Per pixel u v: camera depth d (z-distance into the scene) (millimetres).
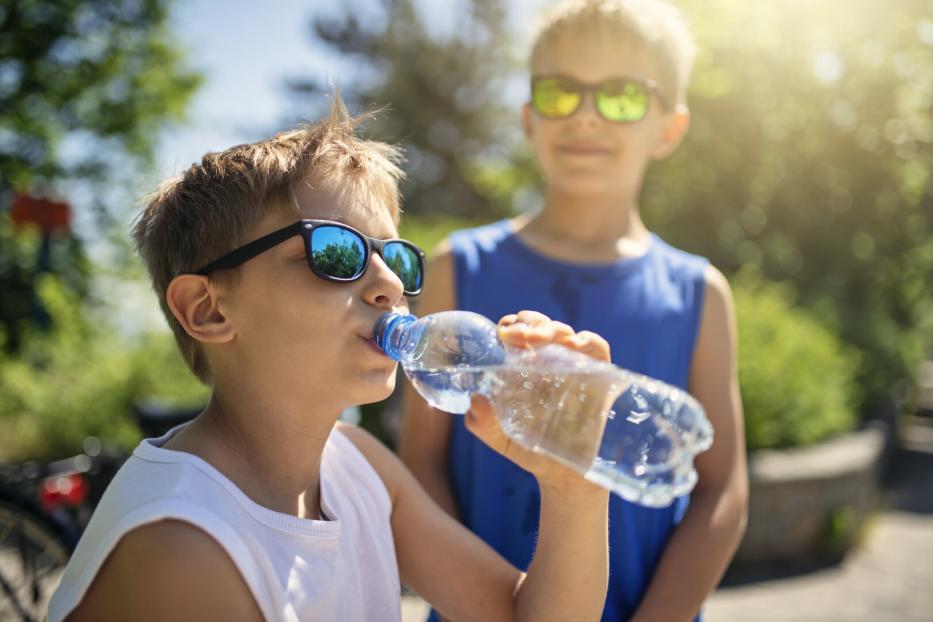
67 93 11500
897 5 10055
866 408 8734
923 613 4438
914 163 11461
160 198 1261
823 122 11000
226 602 1002
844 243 11430
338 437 1393
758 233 11797
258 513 1101
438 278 1947
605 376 1194
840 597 4660
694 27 10109
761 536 5148
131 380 6258
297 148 1217
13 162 11094
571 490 1223
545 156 1961
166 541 990
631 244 1966
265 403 1166
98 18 11648
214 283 1164
